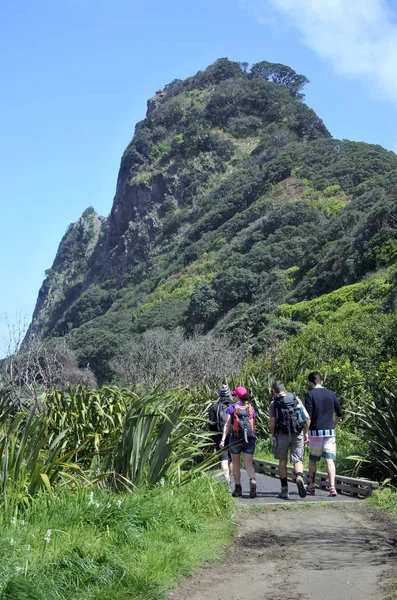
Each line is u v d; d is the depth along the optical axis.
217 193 118.00
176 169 133.12
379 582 5.57
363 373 14.86
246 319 55.12
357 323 17.36
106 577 5.37
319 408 9.58
